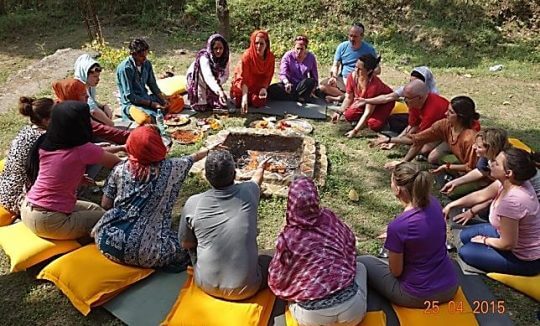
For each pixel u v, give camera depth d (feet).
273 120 22.76
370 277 13.06
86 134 14.62
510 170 13.08
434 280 12.34
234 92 23.76
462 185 16.80
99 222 14.10
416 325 12.16
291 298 11.56
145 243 13.58
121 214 13.78
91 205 15.39
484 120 23.86
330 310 11.27
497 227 14.01
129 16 37.83
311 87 24.20
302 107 24.12
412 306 12.56
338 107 23.98
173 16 37.68
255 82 23.75
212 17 37.63
